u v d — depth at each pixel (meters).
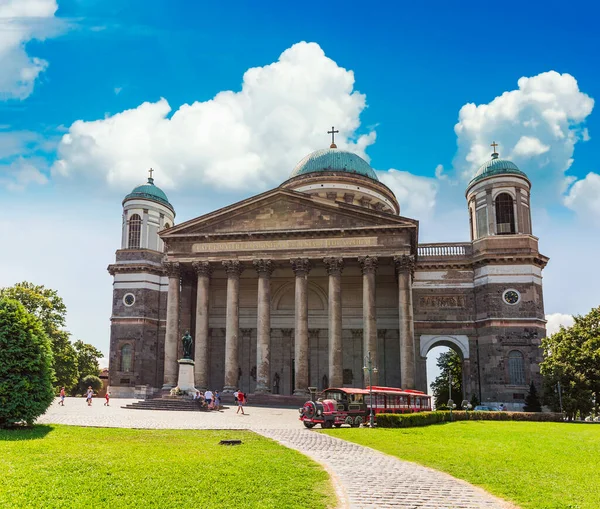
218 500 15.30
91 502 14.71
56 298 80.19
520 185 69.38
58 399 67.31
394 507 15.53
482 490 17.83
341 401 40.72
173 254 64.25
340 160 82.69
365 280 59.75
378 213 60.59
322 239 61.53
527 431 37.66
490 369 65.06
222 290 72.38
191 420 39.97
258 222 63.28
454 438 32.47
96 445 24.53
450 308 68.81
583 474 20.69
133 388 71.88
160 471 18.66
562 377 56.88
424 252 70.50
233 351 61.09
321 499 16.05
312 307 71.44
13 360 29.25
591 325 59.19
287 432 33.53
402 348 57.81
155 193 79.69
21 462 19.45
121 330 73.81
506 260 66.69
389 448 27.44
